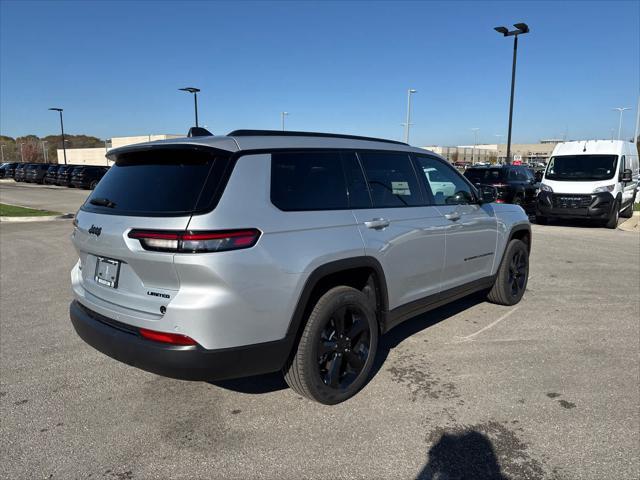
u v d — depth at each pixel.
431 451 2.88
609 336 4.75
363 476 2.66
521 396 3.54
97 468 2.74
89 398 3.54
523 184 17.03
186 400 3.52
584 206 13.47
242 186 2.89
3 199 24.39
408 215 3.96
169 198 2.84
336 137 3.73
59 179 35.16
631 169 15.30
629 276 7.33
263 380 3.85
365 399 3.51
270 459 2.82
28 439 3.02
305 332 3.17
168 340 2.74
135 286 2.93
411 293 4.08
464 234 4.66
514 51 22.41
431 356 4.28
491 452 2.87
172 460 2.81
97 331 3.08
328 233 3.24
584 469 2.70
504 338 4.71
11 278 7.19
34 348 4.48
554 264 8.24
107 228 3.00
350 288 3.44
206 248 2.65
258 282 2.83
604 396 3.53
